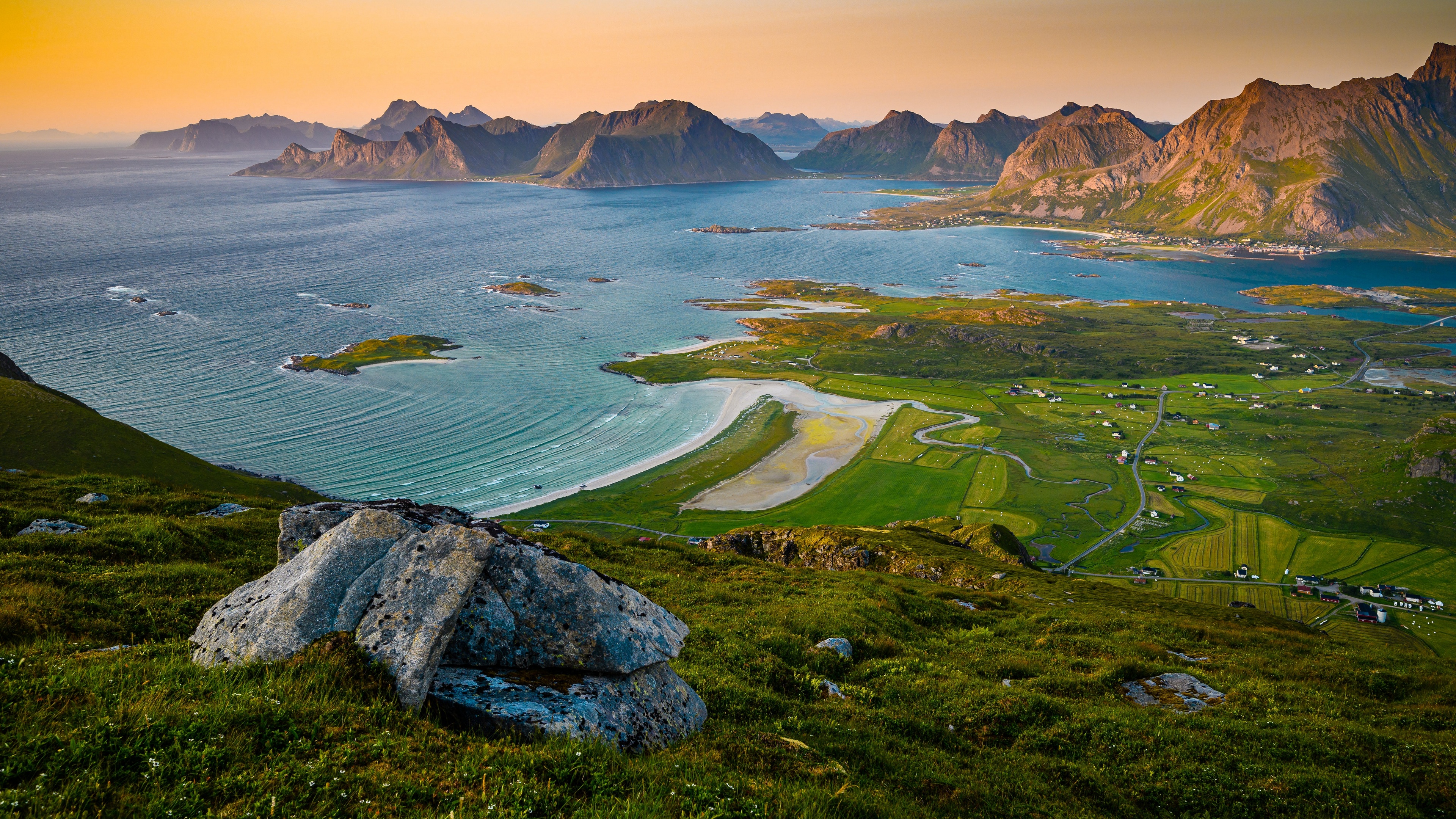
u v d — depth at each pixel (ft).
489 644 44.27
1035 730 66.28
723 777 39.22
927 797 47.96
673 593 116.47
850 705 67.41
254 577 82.58
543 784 33.50
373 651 40.78
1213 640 122.31
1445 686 91.86
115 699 35.01
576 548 150.30
